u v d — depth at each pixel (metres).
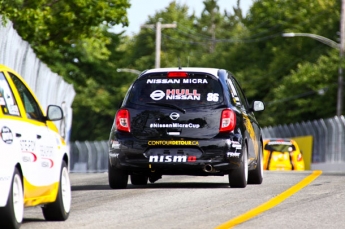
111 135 44.25
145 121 43.56
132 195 40.25
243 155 43.62
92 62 182.75
